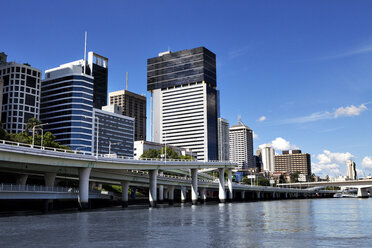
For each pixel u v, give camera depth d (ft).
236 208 363.15
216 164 531.50
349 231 150.00
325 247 109.09
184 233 143.23
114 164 339.57
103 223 184.85
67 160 286.46
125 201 392.68
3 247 111.14
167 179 463.83
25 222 189.78
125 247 110.22
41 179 386.11
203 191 574.97
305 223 186.80
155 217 227.61
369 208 358.02
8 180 342.03
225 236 134.31
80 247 110.42
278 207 390.42
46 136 423.64
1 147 231.09
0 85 632.79
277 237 131.54
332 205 449.89
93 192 342.44
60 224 178.91
